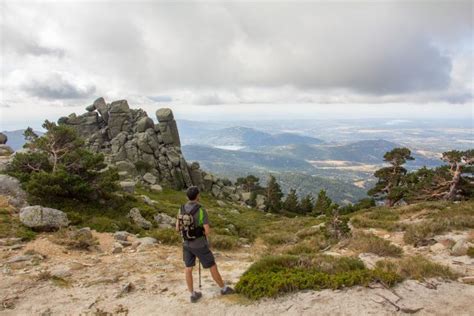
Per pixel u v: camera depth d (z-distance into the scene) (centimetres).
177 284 934
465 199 3938
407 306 704
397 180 5150
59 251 1361
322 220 3588
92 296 859
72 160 2555
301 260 989
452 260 1120
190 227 789
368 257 1193
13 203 1948
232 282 928
